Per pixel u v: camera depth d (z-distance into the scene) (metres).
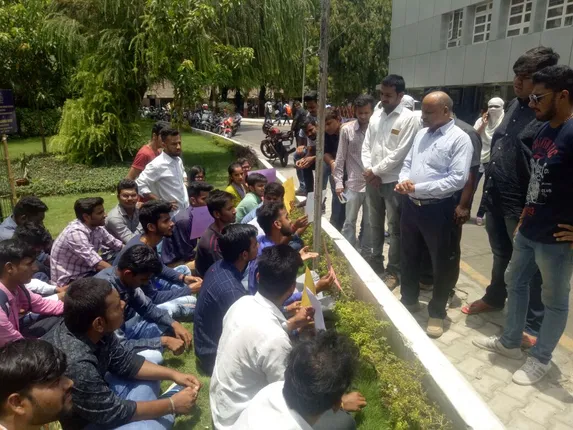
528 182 3.52
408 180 3.87
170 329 3.84
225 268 3.35
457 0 17.27
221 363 2.57
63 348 2.51
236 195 6.48
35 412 1.80
